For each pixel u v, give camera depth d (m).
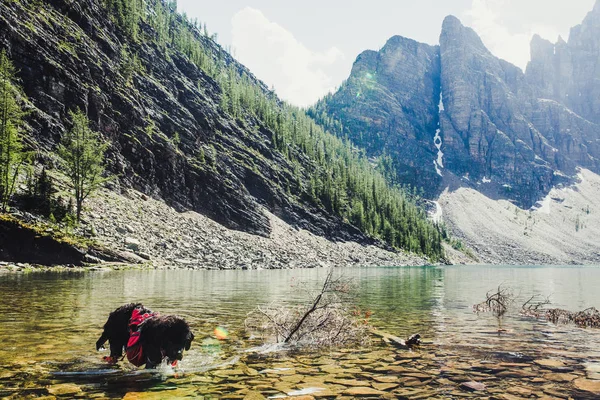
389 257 113.62
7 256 28.81
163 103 88.38
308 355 7.77
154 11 146.00
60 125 54.81
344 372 6.53
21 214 34.50
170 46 125.38
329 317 9.61
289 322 9.72
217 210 75.69
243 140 113.88
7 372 6.28
